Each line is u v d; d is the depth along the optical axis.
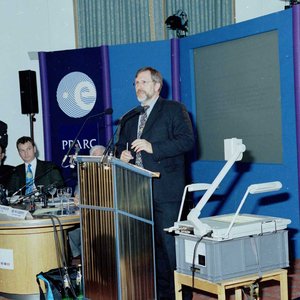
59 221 3.53
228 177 5.37
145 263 3.02
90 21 6.95
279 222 2.85
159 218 3.18
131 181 2.95
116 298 2.88
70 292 3.34
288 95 4.75
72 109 6.26
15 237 3.66
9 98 7.01
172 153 3.09
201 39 5.64
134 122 3.35
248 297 2.98
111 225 2.88
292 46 4.69
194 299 3.58
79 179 3.06
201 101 5.80
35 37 7.02
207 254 2.68
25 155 5.02
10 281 3.69
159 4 6.79
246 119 5.27
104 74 6.11
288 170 4.77
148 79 3.24
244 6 6.57
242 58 5.27
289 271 4.35
